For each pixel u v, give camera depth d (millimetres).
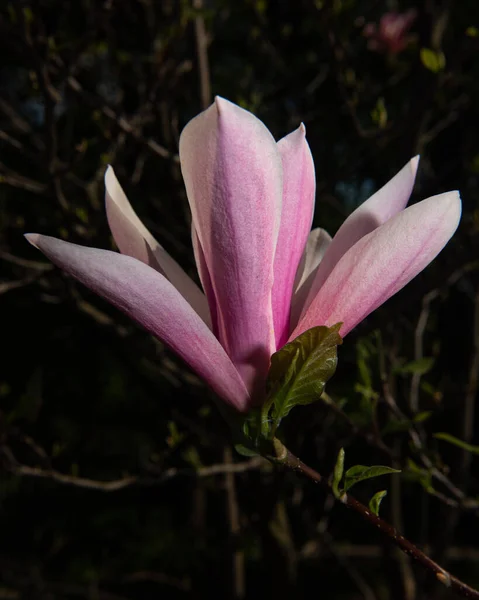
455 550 1163
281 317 403
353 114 763
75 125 1024
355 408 562
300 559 1061
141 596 1379
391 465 583
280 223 398
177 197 824
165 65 792
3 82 1175
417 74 780
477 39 724
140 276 375
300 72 1020
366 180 1131
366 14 969
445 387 994
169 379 839
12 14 720
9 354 1475
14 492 1506
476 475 1130
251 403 393
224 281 387
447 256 776
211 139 367
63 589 1256
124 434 1440
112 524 1475
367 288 396
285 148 401
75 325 1379
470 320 980
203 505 1199
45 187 744
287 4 1072
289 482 871
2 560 1373
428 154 1062
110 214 408
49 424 1455
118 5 751
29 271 950
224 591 947
